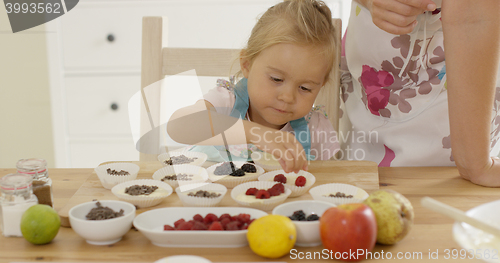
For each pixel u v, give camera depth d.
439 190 0.91
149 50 1.39
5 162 2.53
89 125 2.49
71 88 2.46
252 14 2.35
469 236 0.58
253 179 1.00
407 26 0.95
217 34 2.38
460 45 0.85
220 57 1.39
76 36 2.40
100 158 2.52
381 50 1.21
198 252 0.65
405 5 0.90
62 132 2.49
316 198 0.83
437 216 0.76
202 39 2.38
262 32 1.15
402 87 1.24
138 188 0.88
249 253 0.64
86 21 2.38
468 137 0.90
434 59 1.21
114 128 2.49
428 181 0.98
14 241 0.68
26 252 0.65
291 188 0.89
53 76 2.43
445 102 1.20
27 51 2.40
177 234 0.63
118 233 0.66
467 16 0.83
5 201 0.70
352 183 0.96
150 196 0.84
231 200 0.87
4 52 2.40
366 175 1.01
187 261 0.53
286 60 1.06
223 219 0.69
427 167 1.09
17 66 2.42
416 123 1.23
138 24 2.38
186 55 1.39
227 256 0.63
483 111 0.87
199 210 0.73
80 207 0.73
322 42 1.10
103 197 0.89
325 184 0.89
